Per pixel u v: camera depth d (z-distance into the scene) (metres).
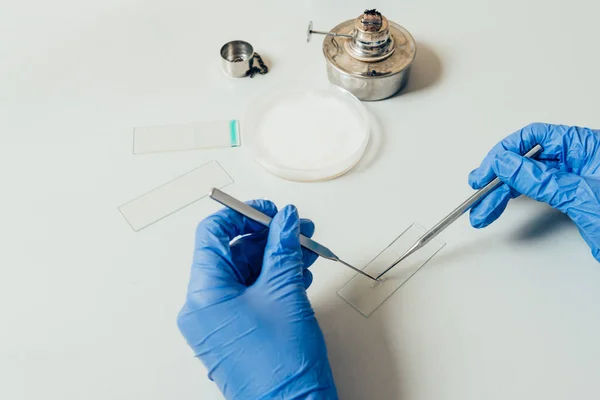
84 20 1.33
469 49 1.25
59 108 1.16
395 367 0.82
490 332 0.85
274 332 0.76
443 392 0.80
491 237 0.96
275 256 0.82
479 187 0.98
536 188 0.90
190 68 1.23
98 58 1.25
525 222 0.97
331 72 1.14
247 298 0.80
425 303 0.88
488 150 1.08
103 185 1.04
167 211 1.00
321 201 1.01
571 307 0.87
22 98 1.17
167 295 0.90
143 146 1.10
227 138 1.11
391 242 0.96
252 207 0.83
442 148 1.08
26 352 0.85
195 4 1.36
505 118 1.12
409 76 1.20
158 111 1.16
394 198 1.01
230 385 0.75
